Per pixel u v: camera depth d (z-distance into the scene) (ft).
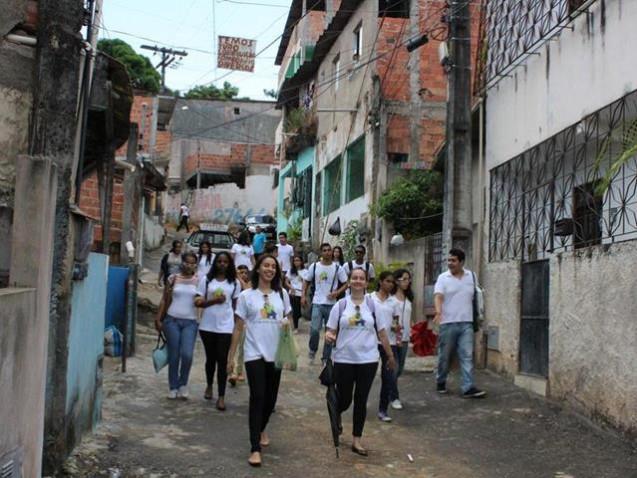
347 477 20.51
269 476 20.13
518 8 32.53
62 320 18.15
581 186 28.17
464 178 35.99
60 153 18.53
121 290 38.09
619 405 22.97
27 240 14.93
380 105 59.11
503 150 34.60
